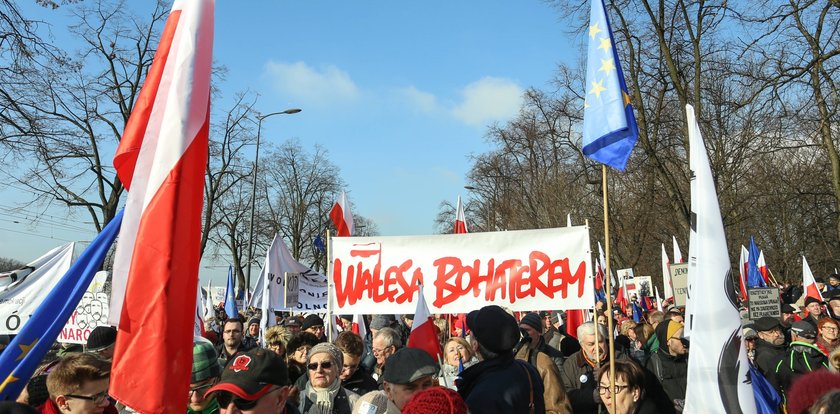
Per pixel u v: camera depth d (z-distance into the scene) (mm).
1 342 5535
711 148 20812
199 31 3127
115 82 21250
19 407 2342
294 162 47156
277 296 9195
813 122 16500
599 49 5074
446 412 2266
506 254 6254
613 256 30078
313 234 47500
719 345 3768
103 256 3445
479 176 42375
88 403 3104
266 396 2809
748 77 16031
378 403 3773
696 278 3891
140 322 2727
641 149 22406
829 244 28094
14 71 12344
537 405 3496
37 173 17875
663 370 6086
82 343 6895
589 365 5875
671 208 22734
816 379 2883
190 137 2975
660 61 19422
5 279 5742
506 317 3410
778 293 11305
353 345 5258
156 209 2852
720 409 3705
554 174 35281
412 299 6375
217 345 8781
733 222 20312
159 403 2650
